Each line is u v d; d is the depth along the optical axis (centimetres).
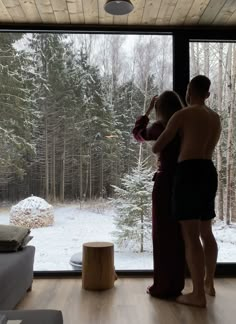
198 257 249
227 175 346
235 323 220
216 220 344
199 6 304
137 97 347
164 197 269
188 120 252
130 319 227
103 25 340
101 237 342
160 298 267
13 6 305
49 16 323
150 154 344
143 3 299
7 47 343
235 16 322
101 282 288
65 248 340
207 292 276
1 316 138
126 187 343
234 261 341
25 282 265
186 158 250
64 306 250
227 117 349
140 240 340
